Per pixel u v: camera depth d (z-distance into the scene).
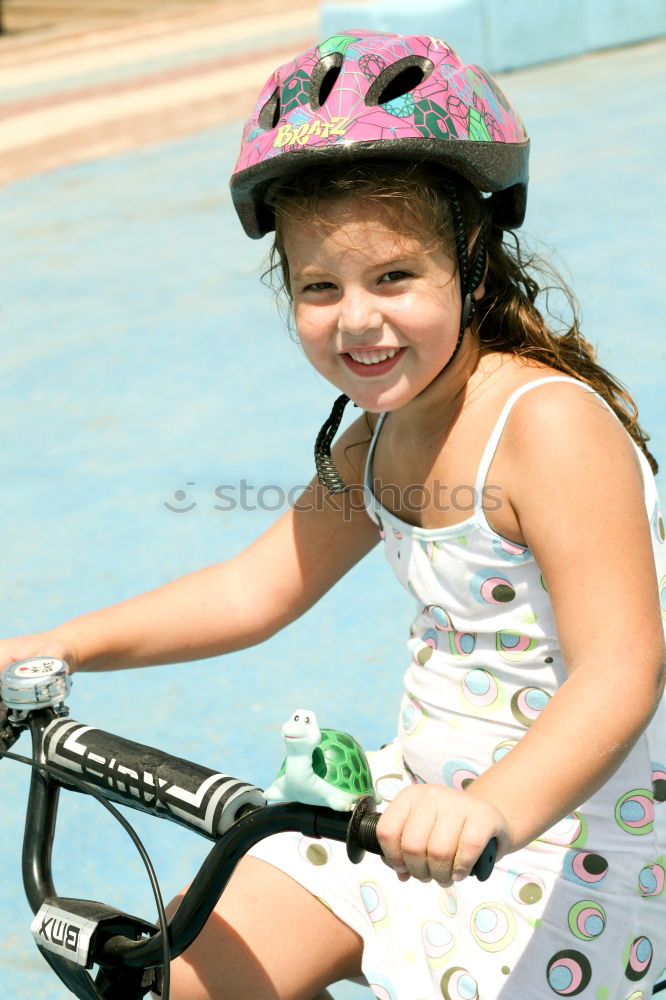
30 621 7.46
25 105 23.12
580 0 23.95
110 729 6.42
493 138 3.56
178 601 4.29
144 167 18.34
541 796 3.05
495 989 3.54
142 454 9.55
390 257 3.44
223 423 9.95
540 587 3.68
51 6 39.12
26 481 9.27
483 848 2.76
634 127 18.47
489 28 22.64
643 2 24.86
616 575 3.39
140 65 26.47
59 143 20.06
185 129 20.47
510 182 3.67
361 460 4.34
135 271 13.92
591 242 13.59
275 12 32.09
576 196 15.30
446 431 3.80
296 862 3.89
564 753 3.12
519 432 3.58
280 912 3.81
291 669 6.86
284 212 3.53
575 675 3.30
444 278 3.53
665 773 3.80
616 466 3.47
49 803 3.42
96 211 16.34
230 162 18.25
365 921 3.78
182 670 6.93
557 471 3.47
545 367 3.77
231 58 26.38
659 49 24.39
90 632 4.06
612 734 3.18
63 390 10.82
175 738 6.31
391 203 3.39
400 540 3.99
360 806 2.86
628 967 3.66
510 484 3.61
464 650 3.86
